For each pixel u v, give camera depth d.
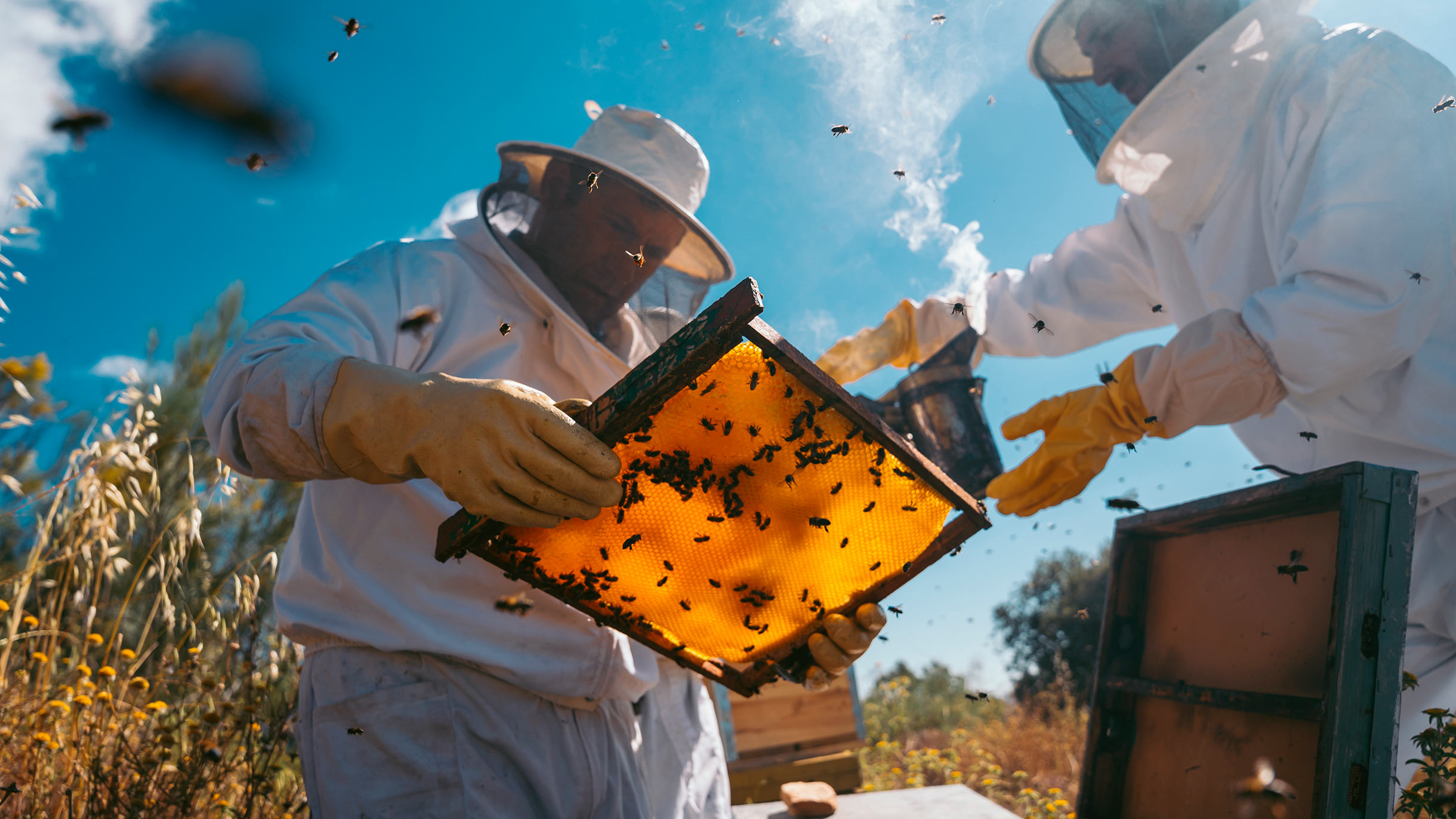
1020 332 4.24
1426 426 2.84
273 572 3.12
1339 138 2.78
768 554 1.69
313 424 1.51
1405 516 1.86
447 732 1.75
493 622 1.85
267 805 2.45
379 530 1.84
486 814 1.74
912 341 4.10
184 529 2.97
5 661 2.53
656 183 2.41
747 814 3.16
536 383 2.17
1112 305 4.10
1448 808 1.88
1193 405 2.89
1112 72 3.10
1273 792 1.83
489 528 1.46
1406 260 2.62
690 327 1.30
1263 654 2.16
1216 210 3.23
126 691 2.63
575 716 1.96
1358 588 1.81
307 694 1.88
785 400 1.44
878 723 8.62
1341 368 2.68
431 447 1.38
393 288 1.99
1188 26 2.92
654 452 1.47
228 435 1.61
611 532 1.59
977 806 3.11
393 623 1.80
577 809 1.91
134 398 2.95
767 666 1.95
